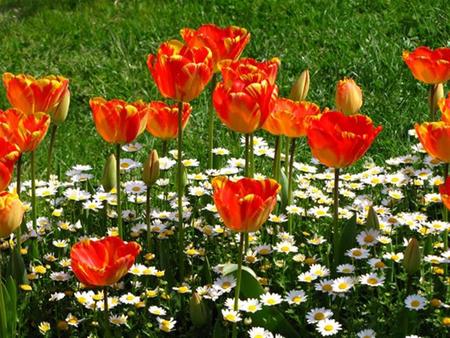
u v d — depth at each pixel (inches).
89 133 90.1
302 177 67.1
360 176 66.3
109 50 112.9
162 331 54.9
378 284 54.0
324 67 97.3
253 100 53.2
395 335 53.1
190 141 83.4
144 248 61.2
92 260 50.4
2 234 50.3
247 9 116.1
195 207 63.2
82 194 63.4
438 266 58.3
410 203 66.6
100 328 55.1
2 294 53.3
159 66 54.9
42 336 56.1
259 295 54.8
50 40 118.0
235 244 59.5
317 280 57.6
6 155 51.3
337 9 112.6
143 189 63.8
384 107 86.1
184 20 116.6
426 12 106.5
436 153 54.4
